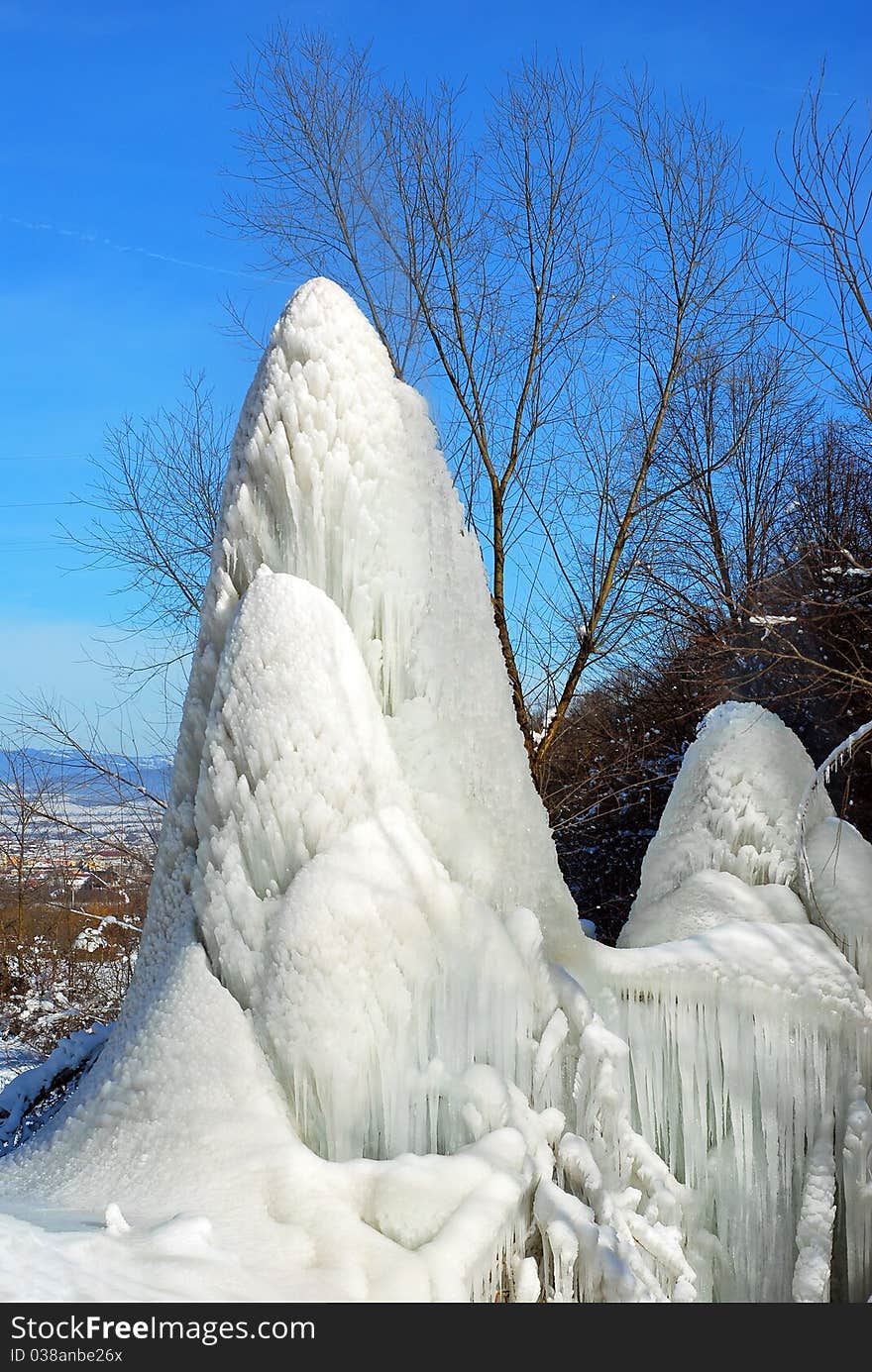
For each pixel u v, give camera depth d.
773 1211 4.56
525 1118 3.75
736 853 5.46
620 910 16.62
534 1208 3.57
